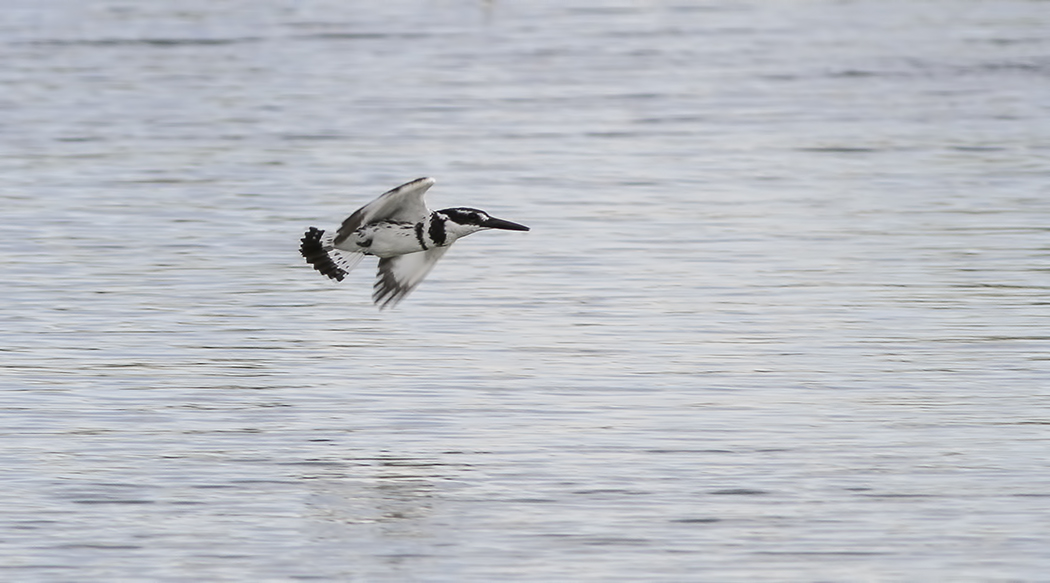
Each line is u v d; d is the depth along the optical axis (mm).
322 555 12703
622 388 16172
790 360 17062
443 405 15719
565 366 16891
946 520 13117
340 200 24797
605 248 22031
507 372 16734
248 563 12586
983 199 24844
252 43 40750
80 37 41719
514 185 25859
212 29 43031
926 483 13773
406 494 13703
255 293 19906
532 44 40688
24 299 19453
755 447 14555
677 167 27297
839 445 14609
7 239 22422
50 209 24266
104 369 16844
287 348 17656
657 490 13680
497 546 12781
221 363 17078
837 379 16406
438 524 13203
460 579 12258
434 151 28469
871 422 15164
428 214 12094
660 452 14453
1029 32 42094
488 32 42688
